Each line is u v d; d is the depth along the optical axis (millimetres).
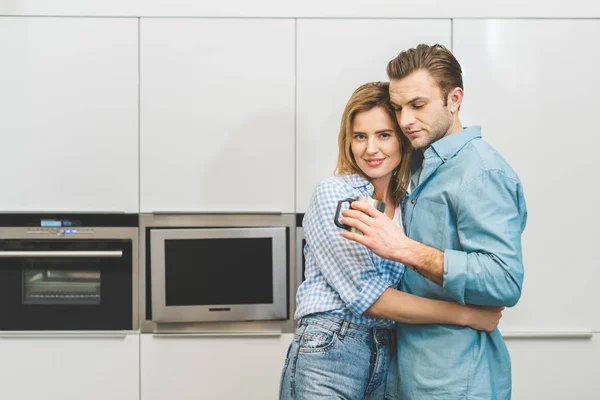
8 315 2432
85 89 2398
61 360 2414
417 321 1437
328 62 2406
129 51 2391
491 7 2402
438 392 1441
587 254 2414
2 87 2393
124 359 2418
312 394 1482
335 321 1505
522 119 2414
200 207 2422
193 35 2395
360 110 1532
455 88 1463
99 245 2426
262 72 2404
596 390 2414
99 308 2438
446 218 1426
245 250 2424
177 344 2418
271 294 2430
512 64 2406
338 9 2404
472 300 1367
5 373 2414
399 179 1596
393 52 2408
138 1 2383
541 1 2395
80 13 2387
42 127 2404
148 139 2406
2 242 2420
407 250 1346
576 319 2414
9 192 2412
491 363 1487
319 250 1518
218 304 2424
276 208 2428
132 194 2418
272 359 2424
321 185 1562
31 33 2385
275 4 2395
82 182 2416
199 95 2404
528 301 2416
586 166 2416
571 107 2412
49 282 2449
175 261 2420
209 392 2422
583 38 2400
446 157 1450
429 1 2402
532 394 2416
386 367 1576
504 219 1363
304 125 2416
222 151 2416
